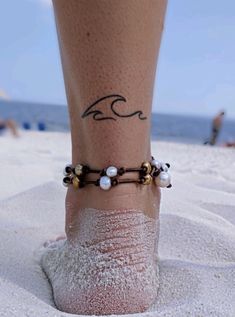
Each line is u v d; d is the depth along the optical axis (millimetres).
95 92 198
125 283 198
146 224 217
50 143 1259
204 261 257
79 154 217
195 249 272
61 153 916
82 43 192
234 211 380
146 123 207
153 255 221
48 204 372
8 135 1538
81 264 205
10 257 249
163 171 228
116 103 198
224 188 509
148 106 206
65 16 192
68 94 214
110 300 195
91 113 200
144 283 203
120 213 207
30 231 307
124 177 207
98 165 208
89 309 195
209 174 670
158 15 197
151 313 185
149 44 197
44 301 201
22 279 221
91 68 195
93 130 203
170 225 302
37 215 348
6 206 357
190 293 205
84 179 213
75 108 212
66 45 197
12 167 589
